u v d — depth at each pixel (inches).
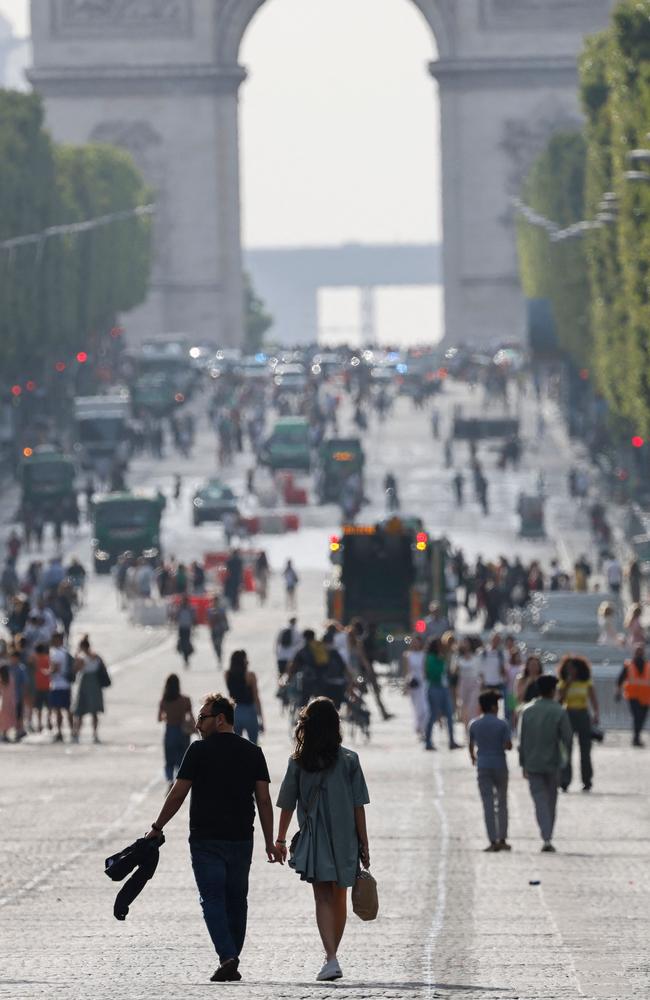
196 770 2448.3
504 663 6358.3
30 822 4296.3
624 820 4416.8
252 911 3159.5
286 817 2508.6
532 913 3097.9
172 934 2869.1
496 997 2277.3
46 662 6653.5
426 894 3324.3
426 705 6392.7
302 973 2529.5
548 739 3927.2
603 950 2704.2
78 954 2662.4
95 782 5093.5
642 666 6250.0
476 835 4138.8
